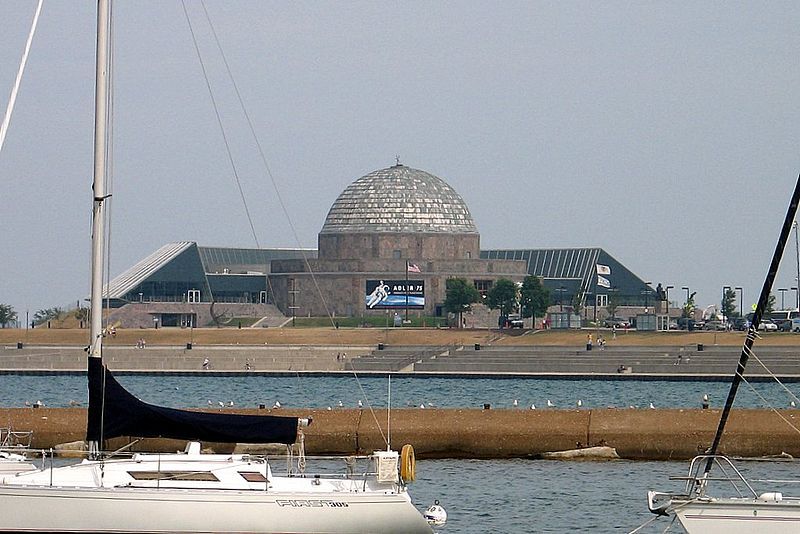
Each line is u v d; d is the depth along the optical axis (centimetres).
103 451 12888
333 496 12081
